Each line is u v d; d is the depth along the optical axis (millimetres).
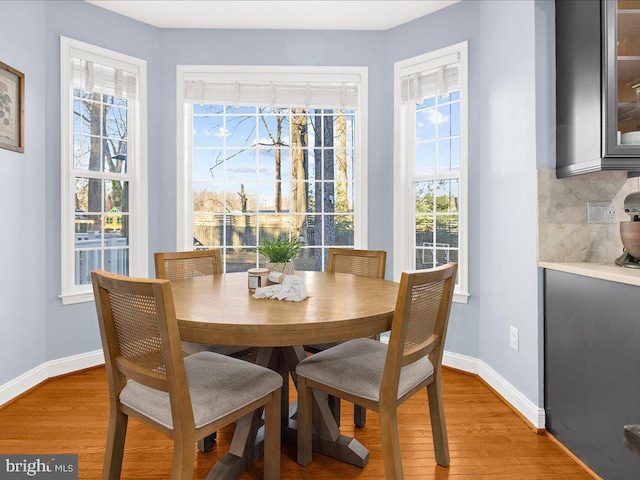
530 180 2252
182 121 3490
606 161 1858
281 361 2039
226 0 3055
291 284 1786
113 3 3092
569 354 1964
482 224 2920
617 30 1850
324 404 1911
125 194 3381
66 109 2971
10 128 2533
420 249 3426
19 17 2619
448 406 2475
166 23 3402
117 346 1472
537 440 2088
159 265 2441
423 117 3404
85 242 3158
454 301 3127
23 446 1990
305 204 3752
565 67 2109
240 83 3521
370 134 3518
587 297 1835
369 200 3521
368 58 3512
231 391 1461
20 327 2629
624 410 1625
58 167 2941
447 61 3133
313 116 3744
